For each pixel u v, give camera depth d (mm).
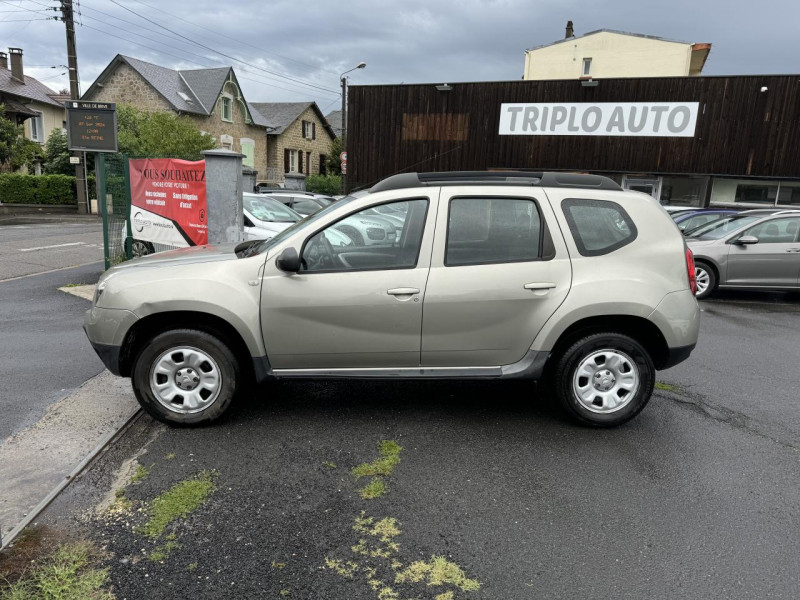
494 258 3885
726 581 2547
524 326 3883
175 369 3904
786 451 3832
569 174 4133
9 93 30375
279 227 10406
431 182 3994
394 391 4797
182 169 8617
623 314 3850
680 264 3963
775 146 17188
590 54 31359
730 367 5734
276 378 3934
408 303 3818
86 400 4398
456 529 2904
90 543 2725
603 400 4016
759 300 9828
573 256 3887
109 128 8656
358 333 3861
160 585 2463
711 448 3848
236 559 2643
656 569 2623
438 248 3857
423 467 3521
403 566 2621
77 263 11445
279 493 3199
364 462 3568
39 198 26688
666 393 4906
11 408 4238
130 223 9438
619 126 18328
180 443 3766
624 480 3408
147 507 3031
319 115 47719
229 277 3828
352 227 3898
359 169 20984
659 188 18719
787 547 2797
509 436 3971
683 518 3031
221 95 36719
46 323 6746
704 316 8352
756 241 9148
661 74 30562
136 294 3789
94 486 3225
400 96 20188
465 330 3875
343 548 2742
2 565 2551
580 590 2482
